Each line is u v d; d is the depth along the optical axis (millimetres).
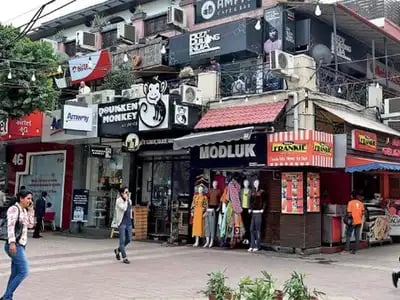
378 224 16250
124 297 7953
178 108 14484
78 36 22234
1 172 23453
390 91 19406
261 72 14938
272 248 14383
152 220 17656
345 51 18109
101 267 11031
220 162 14562
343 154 13461
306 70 13883
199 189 15594
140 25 21891
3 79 16062
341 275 10508
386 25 18672
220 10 18719
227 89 15461
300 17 16984
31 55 16531
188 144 14055
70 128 15953
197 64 18250
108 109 16125
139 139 16250
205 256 13195
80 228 19438
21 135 18609
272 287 5168
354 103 15328
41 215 17438
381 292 8781
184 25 19625
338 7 15477
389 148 15414
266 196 14859
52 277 9656
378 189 17609
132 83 17922
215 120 14531
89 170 19984
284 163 13078
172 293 8344
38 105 16719
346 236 14367
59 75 20391
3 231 7527
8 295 7035
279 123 13711
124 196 11953
